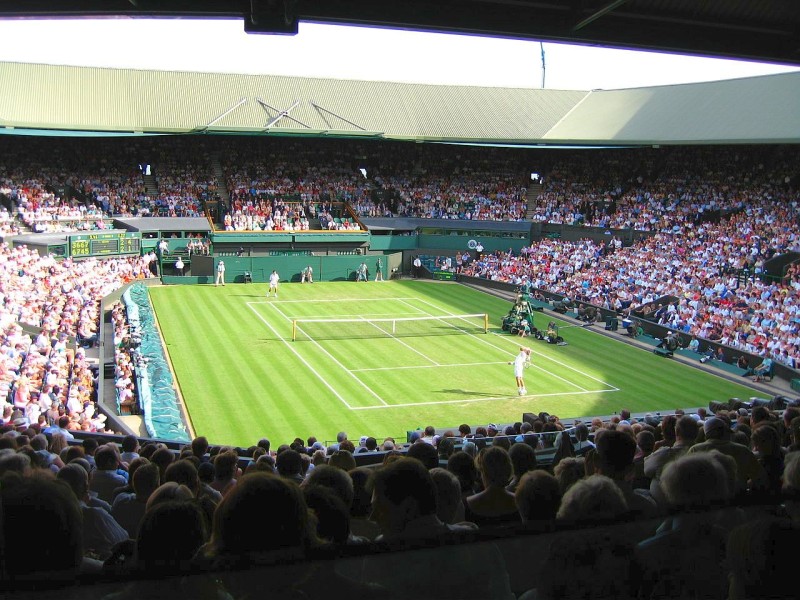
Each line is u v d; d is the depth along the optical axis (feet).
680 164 282.56
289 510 13.43
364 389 136.98
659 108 279.69
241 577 12.92
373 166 310.24
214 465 40.57
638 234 253.65
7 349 116.16
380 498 17.16
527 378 148.87
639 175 291.38
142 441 74.23
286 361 153.89
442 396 135.03
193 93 281.54
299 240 258.37
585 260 245.86
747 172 264.72
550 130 299.17
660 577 15.65
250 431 112.06
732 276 207.31
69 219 238.07
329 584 13.38
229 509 13.25
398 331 187.62
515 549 15.16
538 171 307.78
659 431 52.19
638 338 187.11
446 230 283.79
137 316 168.45
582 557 14.82
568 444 57.82
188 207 268.62
